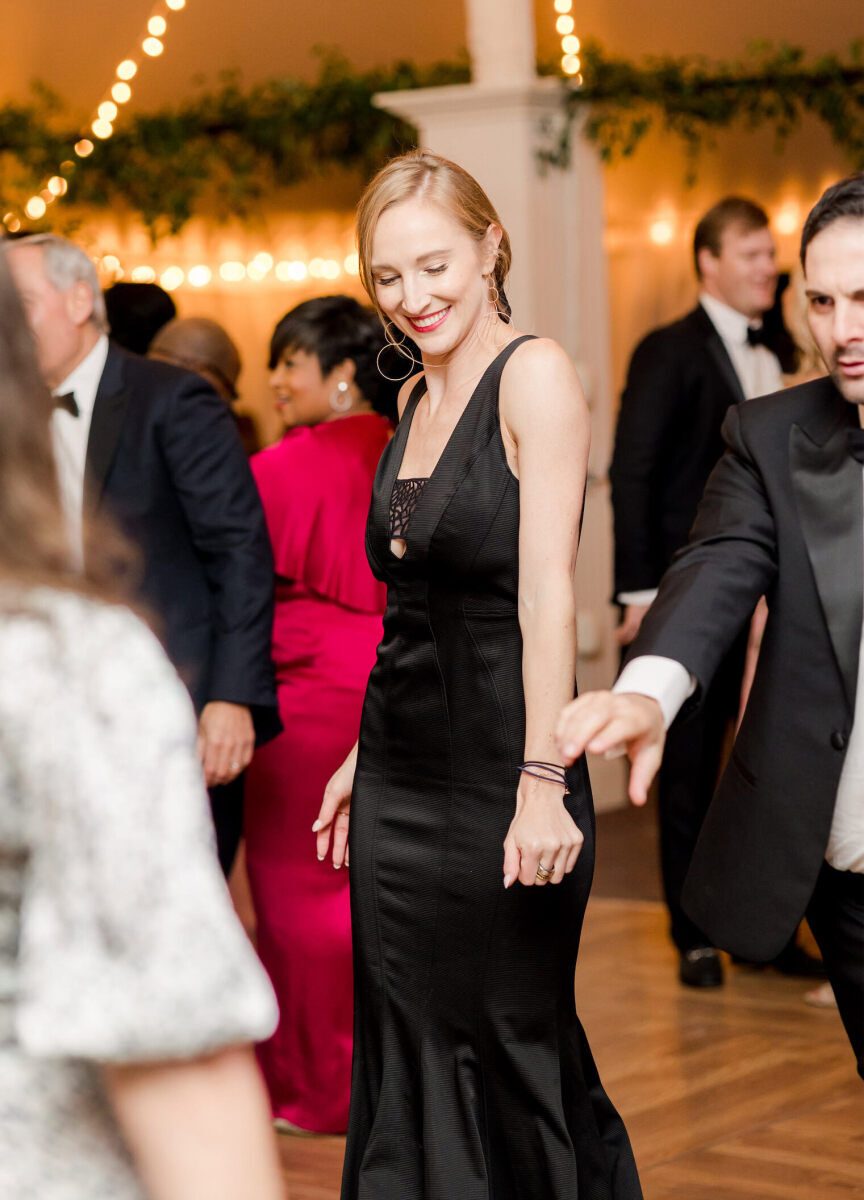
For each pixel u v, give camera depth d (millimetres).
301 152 7898
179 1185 812
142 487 3023
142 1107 811
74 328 2992
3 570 842
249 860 3305
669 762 3977
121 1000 783
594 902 4938
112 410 3025
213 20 8219
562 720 1466
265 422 9711
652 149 8586
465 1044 2199
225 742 3018
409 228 2129
